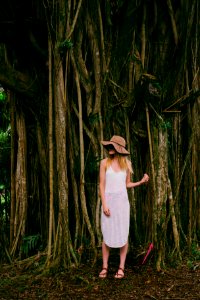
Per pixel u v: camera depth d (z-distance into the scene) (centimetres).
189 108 549
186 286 413
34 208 555
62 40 474
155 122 502
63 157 477
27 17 502
